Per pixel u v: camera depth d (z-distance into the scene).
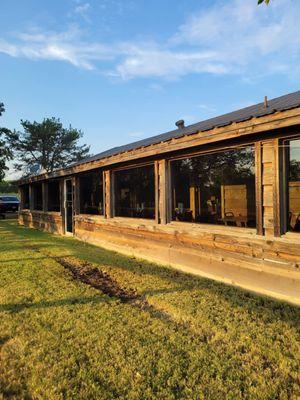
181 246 6.32
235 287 5.08
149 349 3.15
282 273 4.47
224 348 3.16
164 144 5.91
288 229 4.53
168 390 2.55
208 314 3.94
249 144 4.90
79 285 5.24
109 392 2.55
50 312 4.08
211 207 5.72
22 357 3.05
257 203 4.78
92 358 3.02
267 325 3.64
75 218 11.23
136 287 5.10
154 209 7.11
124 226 8.22
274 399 2.43
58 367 2.88
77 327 3.64
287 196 4.52
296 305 4.25
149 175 7.25
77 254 7.93
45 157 35.69
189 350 3.13
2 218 21.81
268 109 4.86
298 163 4.37
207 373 2.75
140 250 7.58
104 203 9.23
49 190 13.95
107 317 3.91
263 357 3.00
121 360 2.97
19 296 4.71
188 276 5.80
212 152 5.54
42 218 14.30
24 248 8.88
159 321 3.79
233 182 5.25
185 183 6.28
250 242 4.92
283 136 4.39
